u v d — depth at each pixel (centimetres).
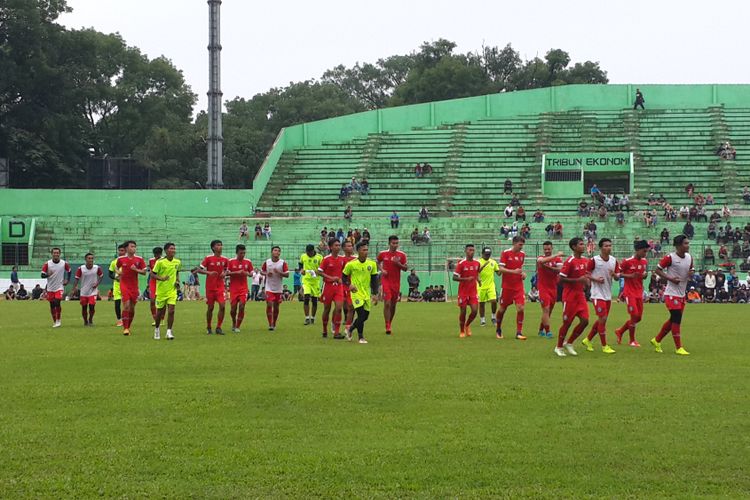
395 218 6097
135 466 877
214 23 6781
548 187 6762
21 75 7806
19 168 7781
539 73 10481
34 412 1133
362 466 875
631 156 6638
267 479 834
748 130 7231
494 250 5572
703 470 863
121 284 2330
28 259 5962
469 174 6969
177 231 6206
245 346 1975
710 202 6247
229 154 8544
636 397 1235
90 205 6456
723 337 2242
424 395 1252
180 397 1239
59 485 816
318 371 1513
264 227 6125
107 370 1534
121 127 8888
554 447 946
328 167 7200
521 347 1958
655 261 5303
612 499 780
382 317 3148
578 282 1761
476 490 804
